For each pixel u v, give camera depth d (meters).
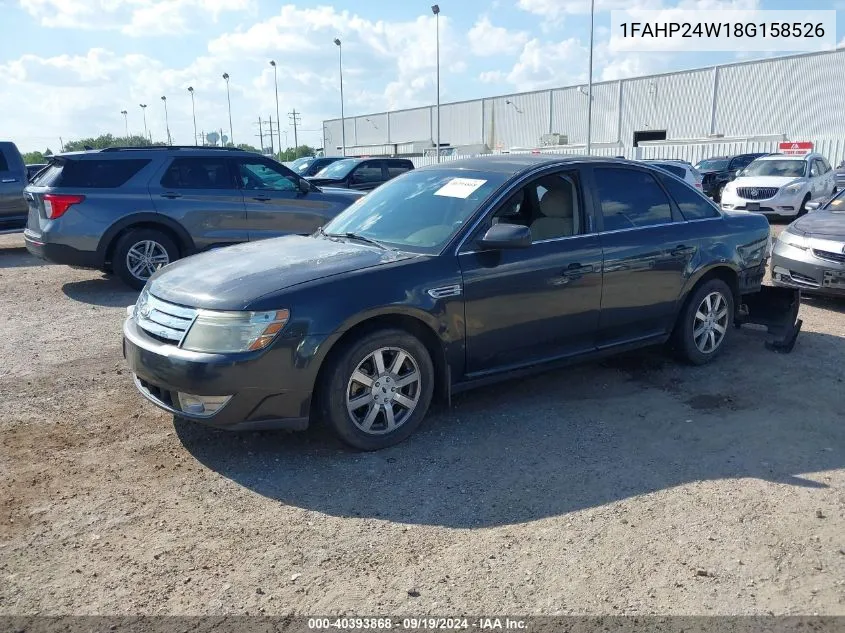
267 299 3.89
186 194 9.12
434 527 3.48
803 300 8.59
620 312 5.26
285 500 3.73
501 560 3.21
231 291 3.98
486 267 4.53
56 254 8.62
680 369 5.86
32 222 9.00
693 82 42.00
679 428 4.66
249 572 3.12
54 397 5.14
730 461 4.19
